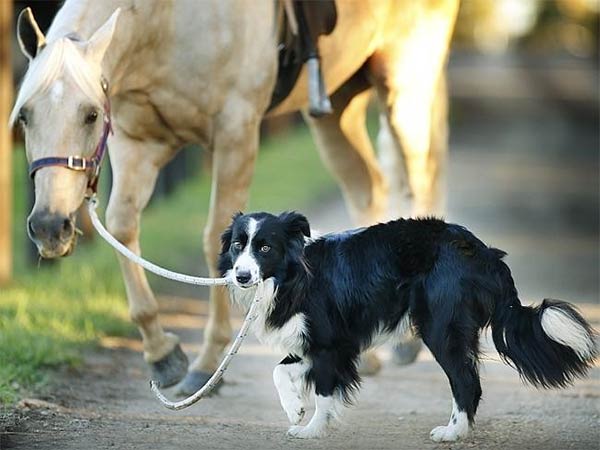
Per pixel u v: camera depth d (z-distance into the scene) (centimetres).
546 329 948
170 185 2833
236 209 1202
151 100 1164
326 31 1318
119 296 1703
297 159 3812
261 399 1200
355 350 983
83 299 1633
